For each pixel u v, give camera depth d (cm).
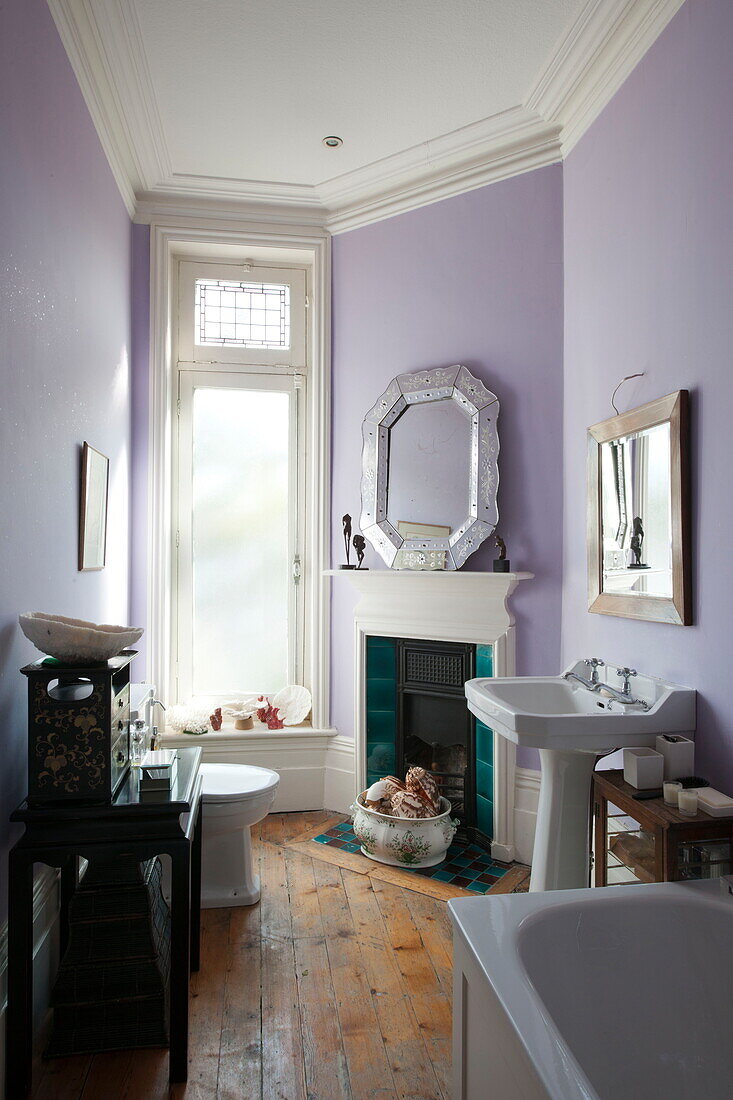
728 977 158
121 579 331
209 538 387
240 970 227
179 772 213
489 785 318
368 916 262
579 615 289
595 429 264
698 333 206
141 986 195
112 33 249
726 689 192
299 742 370
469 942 145
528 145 314
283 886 286
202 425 387
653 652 231
